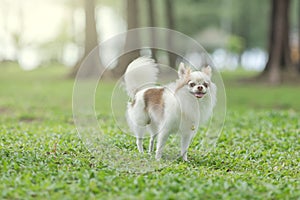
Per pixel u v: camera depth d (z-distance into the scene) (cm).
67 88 2027
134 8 2397
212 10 3922
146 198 479
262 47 4781
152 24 2678
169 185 523
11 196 489
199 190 509
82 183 531
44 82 2339
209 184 538
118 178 564
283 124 1111
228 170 673
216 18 4166
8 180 534
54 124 1088
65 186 518
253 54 5094
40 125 1073
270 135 952
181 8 3691
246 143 866
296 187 557
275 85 2345
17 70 3159
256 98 1842
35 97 1700
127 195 494
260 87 2264
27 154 676
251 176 613
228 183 547
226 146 840
